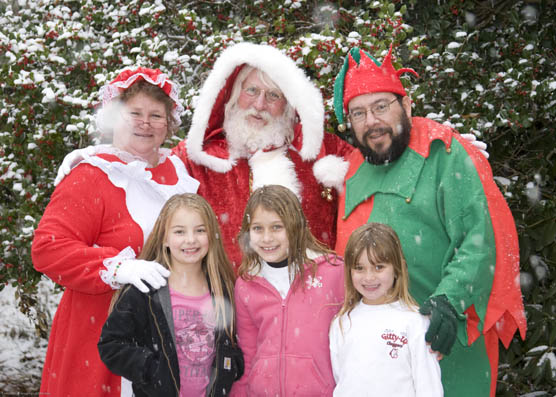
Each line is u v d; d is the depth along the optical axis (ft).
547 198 14.39
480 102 12.98
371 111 8.64
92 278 7.99
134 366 7.55
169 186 9.23
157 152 9.47
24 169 12.80
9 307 20.42
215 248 8.41
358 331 7.74
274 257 8.26
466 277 7.64
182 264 8.27
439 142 8.63
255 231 8.29
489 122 12.87
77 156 8.82
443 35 14.88
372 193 8.97
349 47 11.88
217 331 8.14
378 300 7.92
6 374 16.92
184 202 8.23
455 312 7.51
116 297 8.04
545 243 12.73
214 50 12.78
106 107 9.02
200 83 13.92
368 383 7.47
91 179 8.60
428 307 7.53
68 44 13.12
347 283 8.00
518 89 12.71
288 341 8.14
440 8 14.76
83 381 8.39
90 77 13.24
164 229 8.25
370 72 8.71
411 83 13.07
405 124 8.73
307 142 9.86
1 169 12.67
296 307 8.26
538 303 13.50
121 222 8.71
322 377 8.06
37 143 12.39
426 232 8.43
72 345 8.46
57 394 8.48
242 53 9.65
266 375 8.09
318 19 14.90
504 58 14.74
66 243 8.17
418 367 7.34
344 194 9.59
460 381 8.26
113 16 13.96
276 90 9.93
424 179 8.54
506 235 8.16
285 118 10.25
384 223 8.66
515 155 14.85
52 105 12.32
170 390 7.66
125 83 8.78
